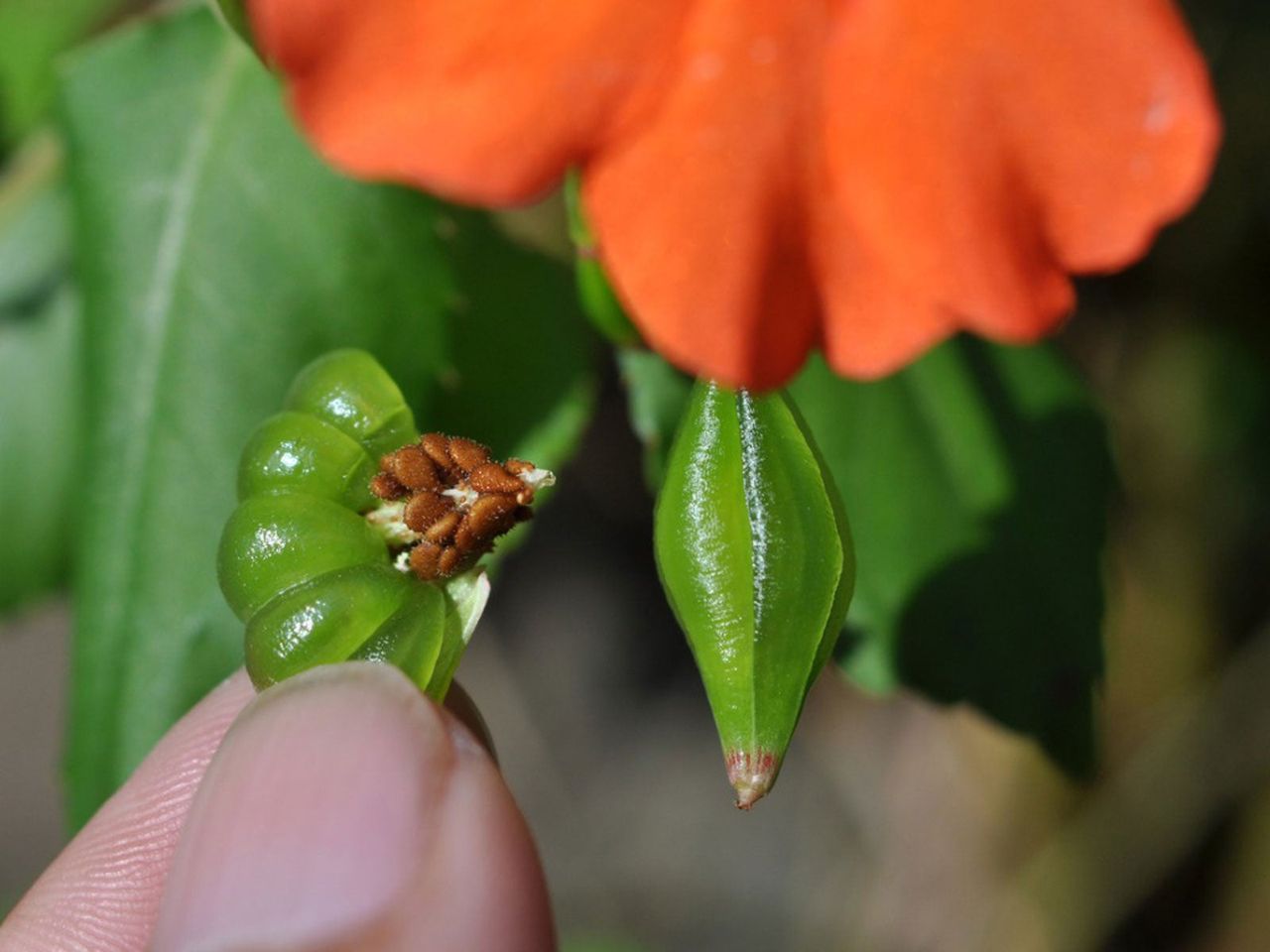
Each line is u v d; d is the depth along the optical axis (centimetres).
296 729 10
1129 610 20
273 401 13
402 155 9
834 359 9
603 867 24
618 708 24
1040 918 21
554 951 11
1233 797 20
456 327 13
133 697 13
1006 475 14
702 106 9
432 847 10
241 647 13
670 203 9
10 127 16
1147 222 9
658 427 13
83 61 13
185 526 13
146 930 12
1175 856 21
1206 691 20
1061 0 9
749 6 9
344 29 9
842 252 9
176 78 13
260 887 10
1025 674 13
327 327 13
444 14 9
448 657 11
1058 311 9
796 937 23
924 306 9
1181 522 19
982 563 13
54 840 25
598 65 9
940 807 21
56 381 16
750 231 9
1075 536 14
